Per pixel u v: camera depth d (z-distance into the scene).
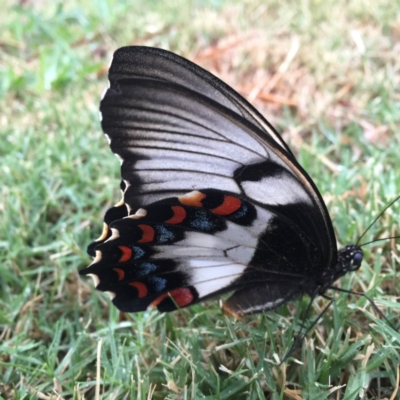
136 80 0.10
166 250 0.12
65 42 0.28
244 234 0.12
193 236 0.12
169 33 0.29
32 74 0.26
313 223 0.11
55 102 0.24
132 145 0.11
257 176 0.11
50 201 0.18
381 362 0.11
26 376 0.13
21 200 0.18
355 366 0.12
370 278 0.14
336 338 0.12
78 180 0.19
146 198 0.11
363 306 0.13
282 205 0.11
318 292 0.12
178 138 0.11
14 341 0.14
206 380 0.12
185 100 0.11
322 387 0.11
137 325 0.14
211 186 0.11
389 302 0.12
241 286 0.12
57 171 0.19
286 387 0.12
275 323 0.13
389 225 0.15
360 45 0.24
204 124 0.11
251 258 0.12
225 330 0.13
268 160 0.11
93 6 0.33
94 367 0.13
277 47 0.26
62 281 0.15
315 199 0.11
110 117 0.10
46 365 0.13
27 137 0.21
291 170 0.11
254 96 0.23
